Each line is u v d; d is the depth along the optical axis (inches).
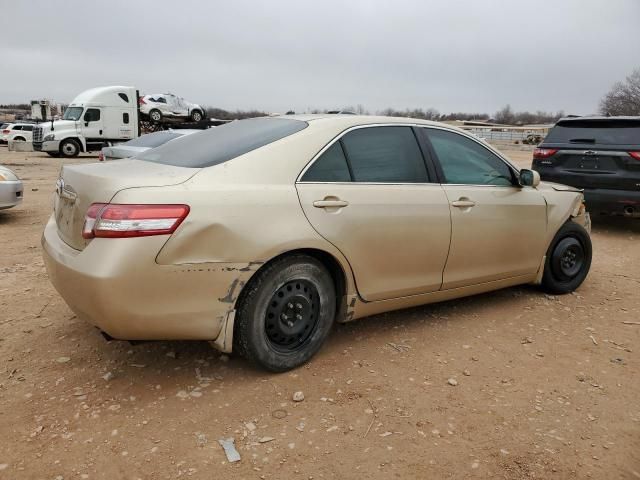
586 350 152.9
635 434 112.3
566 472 99.8
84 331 154.4
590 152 315.9
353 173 140.6
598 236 330.3
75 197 121.6
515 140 1769.2
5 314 166.6
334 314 139.6
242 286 119.7
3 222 322.7
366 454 102.8
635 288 215.9
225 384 126.4
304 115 154.0
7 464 97.0
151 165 130.2
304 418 113.7
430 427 112.2
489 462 101.8
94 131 956.6
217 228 114.9
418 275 152.4
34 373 129.8
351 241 135.3
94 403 117.3
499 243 170.6
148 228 108.3
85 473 95.5
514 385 131.1
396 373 134.6
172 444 104.0
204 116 1190.3
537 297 197.8
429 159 157.2
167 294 111.7
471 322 170.7
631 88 2175.2
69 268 112.3
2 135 1446.9
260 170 126.2
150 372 131.4
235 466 98.4
